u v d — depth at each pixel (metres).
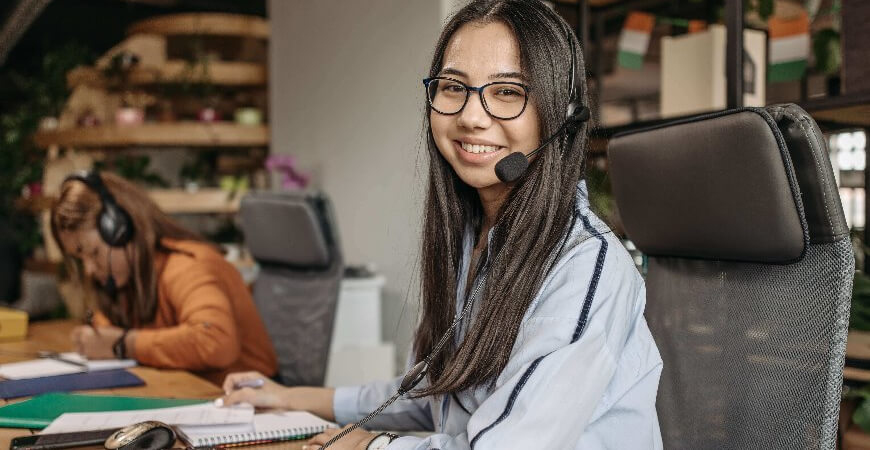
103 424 1.19
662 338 1.13
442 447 0.91
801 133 0.89
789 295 0.96
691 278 1.11
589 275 0.90
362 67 3.75
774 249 0.95
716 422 1.03
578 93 0.99
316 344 2.09
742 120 0.92
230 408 1.30
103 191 1.94
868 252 1.92
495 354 0.93
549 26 0.97
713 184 0.98
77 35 6.86
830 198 0.89
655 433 0.98
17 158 5.73
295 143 4.43
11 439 1.14
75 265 2.05
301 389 1.36
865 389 1.71
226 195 4.38
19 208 5.45
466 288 1.08
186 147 4.72
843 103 1.45
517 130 0.96
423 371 1.01
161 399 1.38
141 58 4.56
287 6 4.50
